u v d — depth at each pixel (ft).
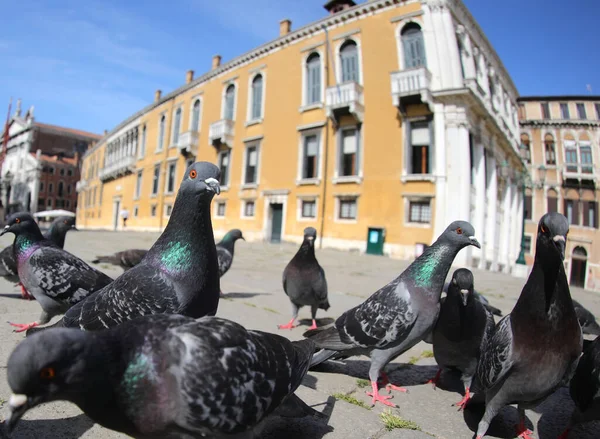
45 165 238.07
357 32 66.33
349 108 63.36
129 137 133.59
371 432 8.12
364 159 63.62
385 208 60.64
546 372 6.99
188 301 7.74
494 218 70.03
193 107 100.32
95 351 4.47
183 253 7.79
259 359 5.53
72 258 11.44
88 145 269.23
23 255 11.38
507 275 50.78
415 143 60.03
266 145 78.38
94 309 7.44
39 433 6.99
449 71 57.62
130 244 51.16
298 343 7.27
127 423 4.80
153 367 4.70
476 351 9.57
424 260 9.84
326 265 44.21
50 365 4.09
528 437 8.43
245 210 82.02
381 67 63.57
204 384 4.75
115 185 141.28
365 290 27.27
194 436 5.12
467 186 55.26
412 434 8.21
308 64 74.02
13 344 11.32
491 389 7.77
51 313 11.80
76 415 7.75
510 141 82.12
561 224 6.79
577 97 113.70
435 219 56.18
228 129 86.02
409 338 9.70
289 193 72.95
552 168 113.50
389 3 63.10
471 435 8.41
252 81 83.87
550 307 6.95
